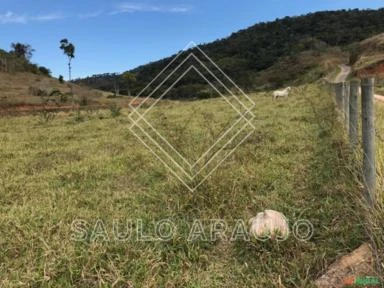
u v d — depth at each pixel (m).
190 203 5.24
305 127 10.64
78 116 19.34
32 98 46.41
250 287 3.51
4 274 3.77
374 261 3.39
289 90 27.33
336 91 9.73
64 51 65.75
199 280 3.65
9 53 76.94
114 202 5.70
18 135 13.39
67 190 6.38
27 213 5.16
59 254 3.97
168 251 4.16
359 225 3.98
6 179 7.10
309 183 5.81
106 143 10.69
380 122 7.82
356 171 4.77
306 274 3.49
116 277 3.60
